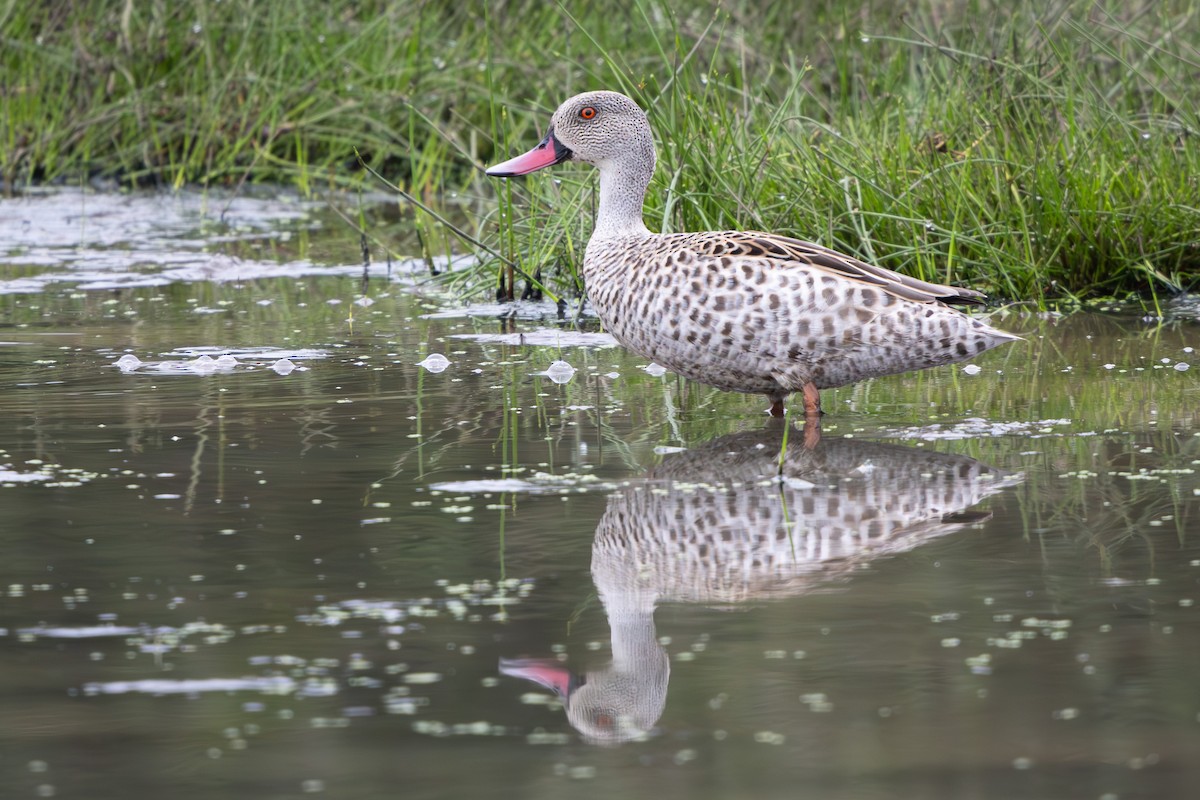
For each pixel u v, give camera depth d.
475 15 26.23
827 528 8.43
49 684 6.52
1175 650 6.71
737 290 10.47
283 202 23.59
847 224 15.86
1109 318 14.78
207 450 10.16
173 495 9.10
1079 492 9.02
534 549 8.12
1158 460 9.70
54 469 9.68
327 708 6.32
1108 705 6.22
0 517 8.67
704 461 9.86
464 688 6.49
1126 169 16.39
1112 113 16.64
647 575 7.75
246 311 15.74
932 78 18.39
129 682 6.54
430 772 5.79
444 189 23.48
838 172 16.19
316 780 5.74
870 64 20.30
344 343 14.09
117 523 8.56
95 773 5.80
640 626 7.10
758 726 6.11
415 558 7.99
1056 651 6.74
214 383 12.34
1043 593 7.41
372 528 8.48
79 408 11.41
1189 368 12.49
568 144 11.95
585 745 6.01
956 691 6.37
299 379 12.51
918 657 6.70
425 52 25.62
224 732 6.12
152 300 16.39
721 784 5.67
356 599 7.43
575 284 16.52
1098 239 15.88
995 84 17.83
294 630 7.07
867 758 5.83
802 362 10.62
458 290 16.86
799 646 6.85
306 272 18.19
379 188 24.41
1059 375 12.36
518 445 10.31
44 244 20.05
